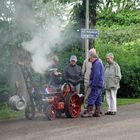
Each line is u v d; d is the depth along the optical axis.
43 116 16.45
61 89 16.08
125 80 25.16
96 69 16.55
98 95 16.52
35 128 13.74
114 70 17.38
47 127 13.91
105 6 24.67
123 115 16.75
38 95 15.48
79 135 12.45
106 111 17.56
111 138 11.98
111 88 17.27
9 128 13.78
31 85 15.59
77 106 16.39
